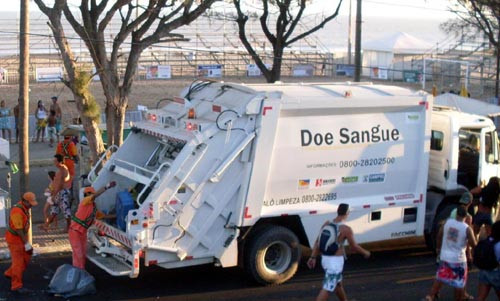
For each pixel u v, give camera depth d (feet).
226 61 184.75
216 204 35.68
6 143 57.72
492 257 31.63
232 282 38.83
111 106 53.31
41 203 56.70
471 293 37.45
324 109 37.70
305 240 38.99
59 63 163.43
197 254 35.70
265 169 36.37
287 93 37.50
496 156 44.60
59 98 121.39
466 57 192.44
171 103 40.47
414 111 41.01
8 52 216.54
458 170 44.50
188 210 35.09
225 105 36.27
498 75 101.45
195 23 242.58
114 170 39.06
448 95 69.21
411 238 48.96
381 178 40.40
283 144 36.88
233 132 35.63
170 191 34.55
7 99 117.70
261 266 37.29
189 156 34.76
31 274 39.68
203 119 36.58
